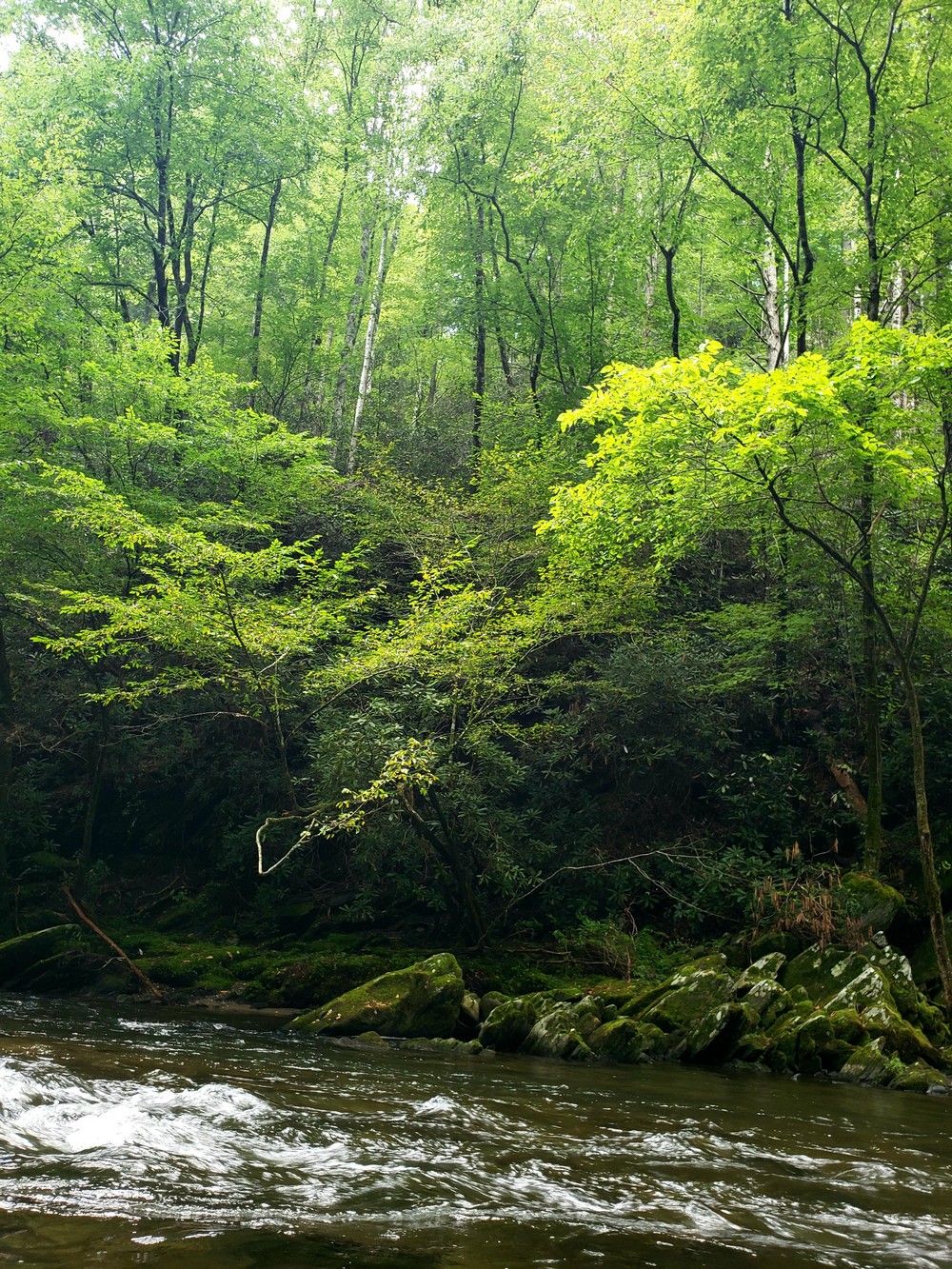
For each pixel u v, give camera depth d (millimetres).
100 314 22844
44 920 16812
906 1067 9641
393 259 30266
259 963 14789
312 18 28266
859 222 16703
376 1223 4137
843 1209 4789
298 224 31906
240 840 17672
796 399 10562
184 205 25234
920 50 15172
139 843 19844
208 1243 3715
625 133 17656
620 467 12438
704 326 22812
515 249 23812
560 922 15180
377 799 13266
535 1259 3814
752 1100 8031
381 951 14773
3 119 20172
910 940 13023
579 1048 10453
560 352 22984
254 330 27016
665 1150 5879
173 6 22562
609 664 16141
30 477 16500
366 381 26266
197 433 18516
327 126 24578
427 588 17781
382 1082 7883
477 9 22188
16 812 19109
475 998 12367
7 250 16844
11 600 17469
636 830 16125
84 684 19234
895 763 15289
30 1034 9469
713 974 11297
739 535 18609
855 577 12258
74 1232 3746
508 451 19766
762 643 15781
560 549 16156
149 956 15547
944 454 12031
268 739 19031
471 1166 5184
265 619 13945
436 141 22516
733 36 15070
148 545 14688
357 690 15430
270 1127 5762
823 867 13984
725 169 17547
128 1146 5098
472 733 14375
